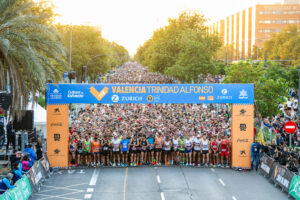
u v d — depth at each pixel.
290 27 85.94
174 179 17.77
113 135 20.78
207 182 17.30
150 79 87.38
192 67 52.31
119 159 20.69
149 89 20.16
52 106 19.95
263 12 124.75
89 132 21.14
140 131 21.55
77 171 19.55
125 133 20.58
